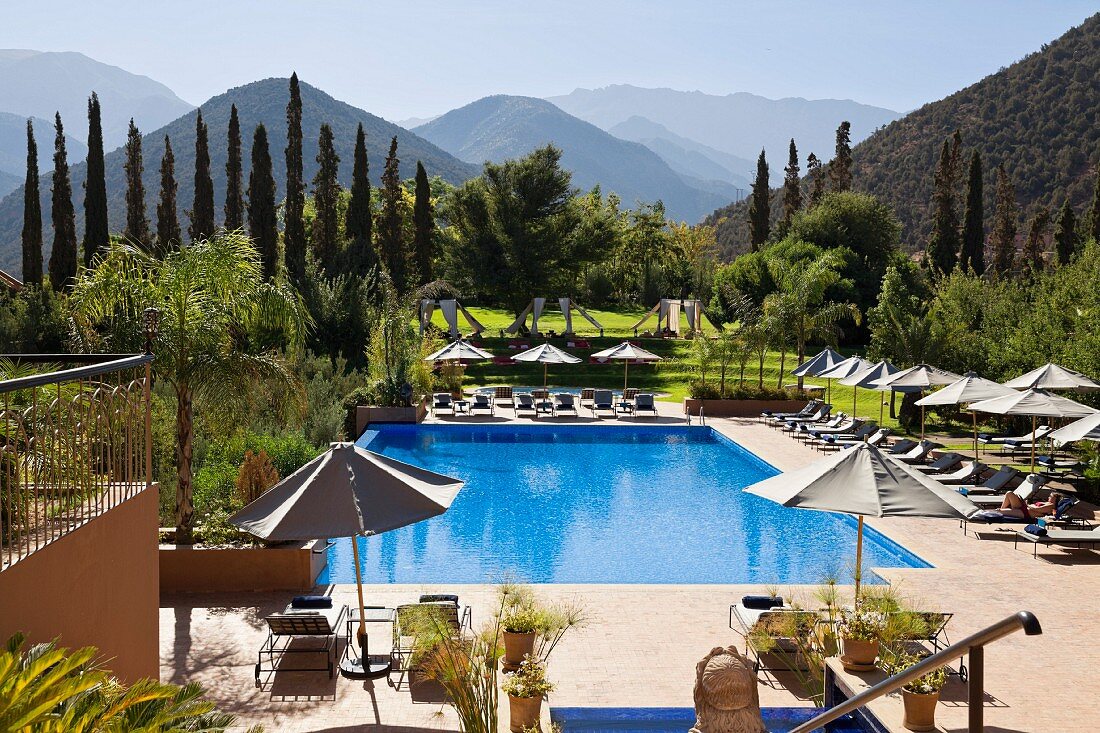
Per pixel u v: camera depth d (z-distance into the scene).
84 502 7.14
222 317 13.46
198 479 16.19
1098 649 10.70
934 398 21.31
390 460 10.71
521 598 10.54
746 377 42.50
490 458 26.30
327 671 10.12
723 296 63.84
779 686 9.82
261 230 49.22
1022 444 24.42
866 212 63.44
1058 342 25.16
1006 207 74.00
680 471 24.52
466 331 56.34
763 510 20.05
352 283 43.44
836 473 10.28
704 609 12.38
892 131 150.62
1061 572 14.16
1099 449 18.67
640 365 45.41
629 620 11.91
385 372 32.72
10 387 5.13
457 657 8.33
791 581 14.80
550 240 65.31
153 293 13.07
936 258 62.91
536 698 8.51
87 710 4.61
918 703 8.03
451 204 67.19
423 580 14.83
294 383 14.05
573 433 30.14
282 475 18.06
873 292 57.88
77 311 13.01
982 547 15.76
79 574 6.37
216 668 10.22
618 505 20.47
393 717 8.98
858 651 9.03
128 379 12.61
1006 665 10.16
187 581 13.05
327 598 10.98
